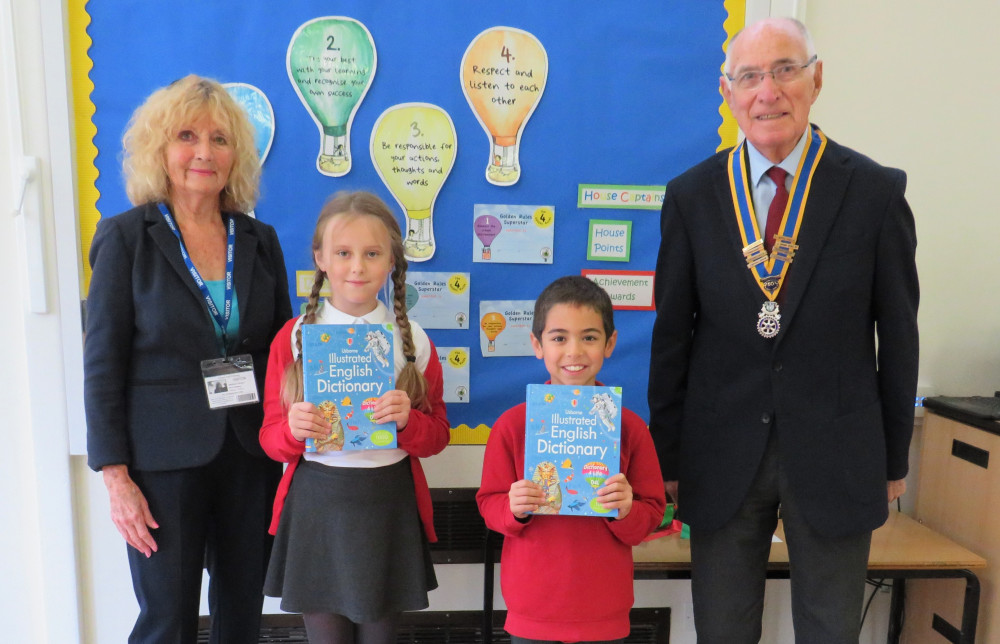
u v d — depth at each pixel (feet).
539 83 6.00
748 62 4.14
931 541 5.97
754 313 4.29
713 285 4.42
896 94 6.39
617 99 6.08
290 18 5.80
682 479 4.71
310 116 5.90
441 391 4.82
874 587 6.81
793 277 4.19
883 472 4.30
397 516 4.40
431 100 5.95
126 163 4.73
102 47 5.71
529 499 4.12
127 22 5.70
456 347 6.23
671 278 4.62
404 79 5.92
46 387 5.89
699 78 6.11
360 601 4.17
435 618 6.50
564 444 4.20
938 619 6.33
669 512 6.01
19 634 6.17
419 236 6.08
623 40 6.02
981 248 6.67
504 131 6.03
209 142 4.45
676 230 4.61
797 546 4.43
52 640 6.14
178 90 4.41
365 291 4.30
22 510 6.07
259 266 4.81
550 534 4.29
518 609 4.32
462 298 6.17
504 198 6.11
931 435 6.58
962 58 6.39
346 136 5.94
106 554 6.15
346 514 4.25
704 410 4.58
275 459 4.43
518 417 4.52
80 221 5.83
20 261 5.77
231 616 4.83
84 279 5.86
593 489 4.17
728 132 6.18
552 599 4.23
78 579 6.11
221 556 4.82
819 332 4.19
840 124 6.40
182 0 5.72
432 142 6.00
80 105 5.74
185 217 4.65
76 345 5.88
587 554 4.25
